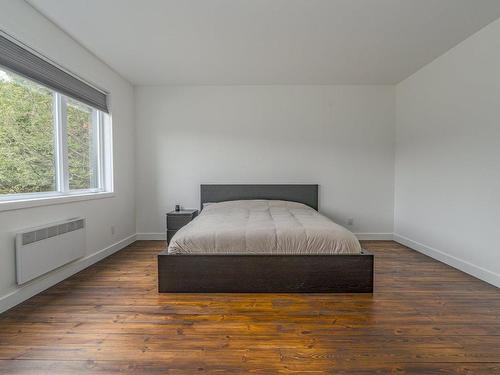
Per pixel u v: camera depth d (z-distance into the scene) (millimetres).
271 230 2385
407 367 1380
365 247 3766
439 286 2400
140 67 3443
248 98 4141
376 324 1781
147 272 2768
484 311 1952
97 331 1697
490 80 2471
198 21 2414
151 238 4191
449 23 2455
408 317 1868
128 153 3945
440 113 3148
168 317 1870
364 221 4215
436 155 3223
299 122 4160
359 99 4148
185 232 2447
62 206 2543
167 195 4188
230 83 4059
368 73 3674
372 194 4199
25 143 2275
